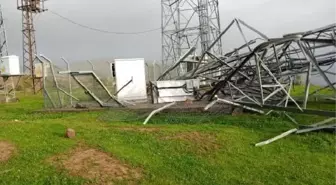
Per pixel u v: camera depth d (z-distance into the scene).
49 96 19.02
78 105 18.58
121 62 21.06
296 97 18.06
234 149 9.95
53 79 18.98
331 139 10.95
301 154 9.88
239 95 16.69
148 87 22.22
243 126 12.66
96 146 9.23
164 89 18.72
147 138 10.39
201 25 35.31
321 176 8.56
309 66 12.66
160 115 14.91
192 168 8.48
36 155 8.48
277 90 13.76
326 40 12.93
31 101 26.80
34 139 9.80
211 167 8.66
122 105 18.39
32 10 39.47
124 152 8.89
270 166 8.98
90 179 7.32
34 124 11.90
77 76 18.95
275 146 10.40
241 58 16.23
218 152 9.66
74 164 7.96
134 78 21.17
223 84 15.79
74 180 7.27
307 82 12.45
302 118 13.54
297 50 15.86
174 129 11.62
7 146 9.15
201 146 9.93
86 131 11.02
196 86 18.91
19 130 10.77
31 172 7.60
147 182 7.52
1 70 28.28
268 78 15.66
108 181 7.33
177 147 9.73
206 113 15.02
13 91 29.56
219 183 7.86
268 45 13.09
